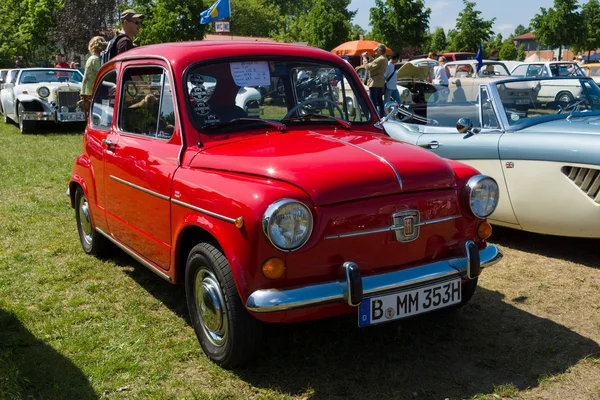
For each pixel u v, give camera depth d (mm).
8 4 35594
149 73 4102
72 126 15891
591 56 47312
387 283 3104
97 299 4465
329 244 3027
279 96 4035
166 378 3348
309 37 38688
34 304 4398
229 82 3883
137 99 4246
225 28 11039
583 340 3697
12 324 4031
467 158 5547
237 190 3080
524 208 5207
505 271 4922
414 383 3246
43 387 3254
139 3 31047
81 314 4148
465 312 4137
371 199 3121
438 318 4039
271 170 3113
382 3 31125
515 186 5211
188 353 3600
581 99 5844
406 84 13602
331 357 3527
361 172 3156
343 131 4066
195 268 3457
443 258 3391
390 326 3926
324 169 3119
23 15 35688
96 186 4824
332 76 4285
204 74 3830
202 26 29438
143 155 3969
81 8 34781
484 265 3496
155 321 4070
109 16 35844
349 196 3053
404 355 3553
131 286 4723
